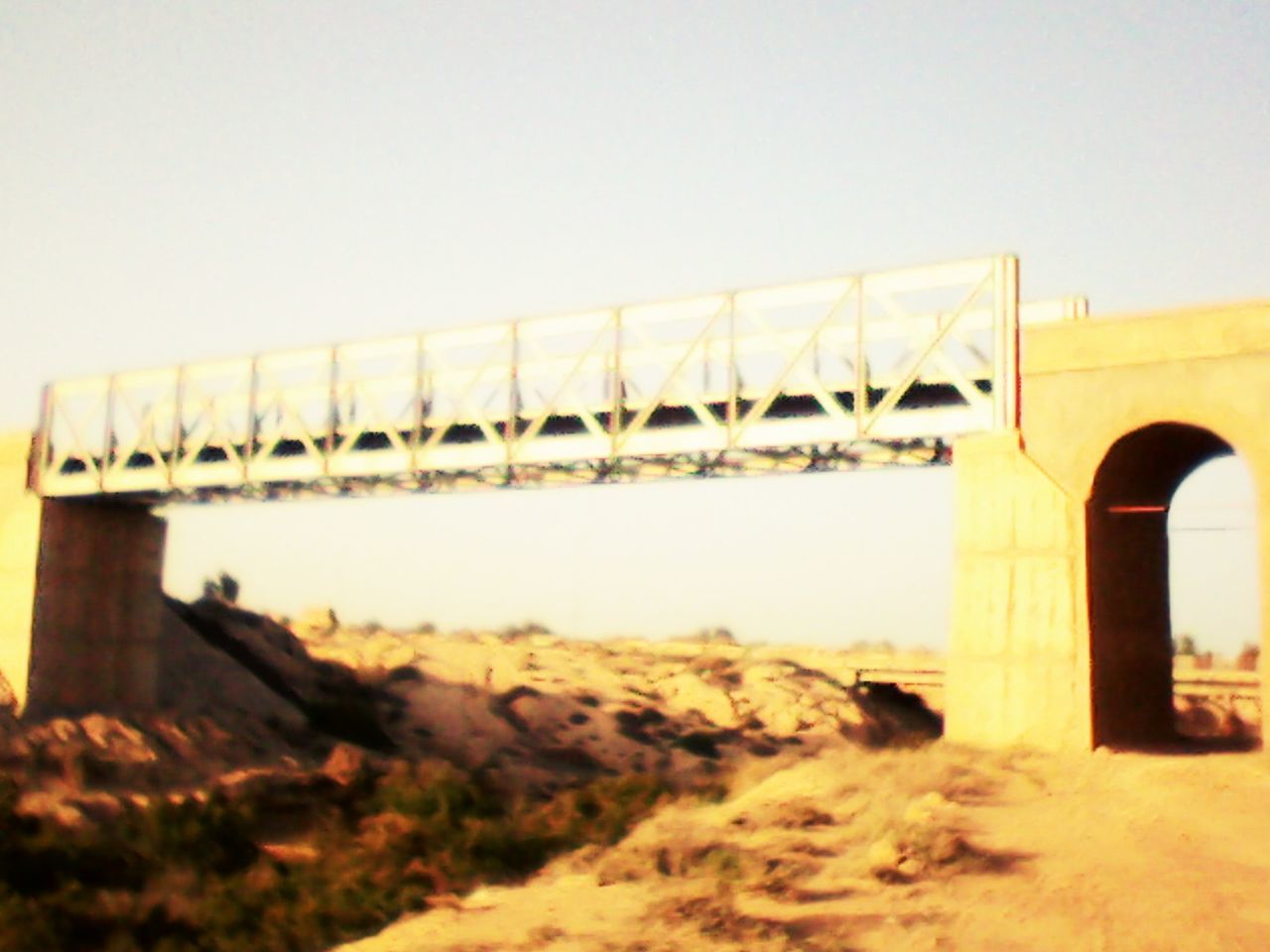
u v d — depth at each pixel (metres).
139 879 41.28
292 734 70.25
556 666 93.31
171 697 67.69
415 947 24.80
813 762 36.09
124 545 64.19
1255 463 32.56
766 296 42.66
